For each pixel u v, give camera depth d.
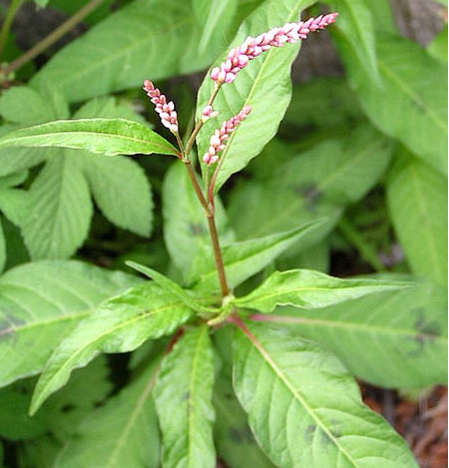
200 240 0.38
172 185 0.39
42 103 0.39
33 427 0.40
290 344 0.35
